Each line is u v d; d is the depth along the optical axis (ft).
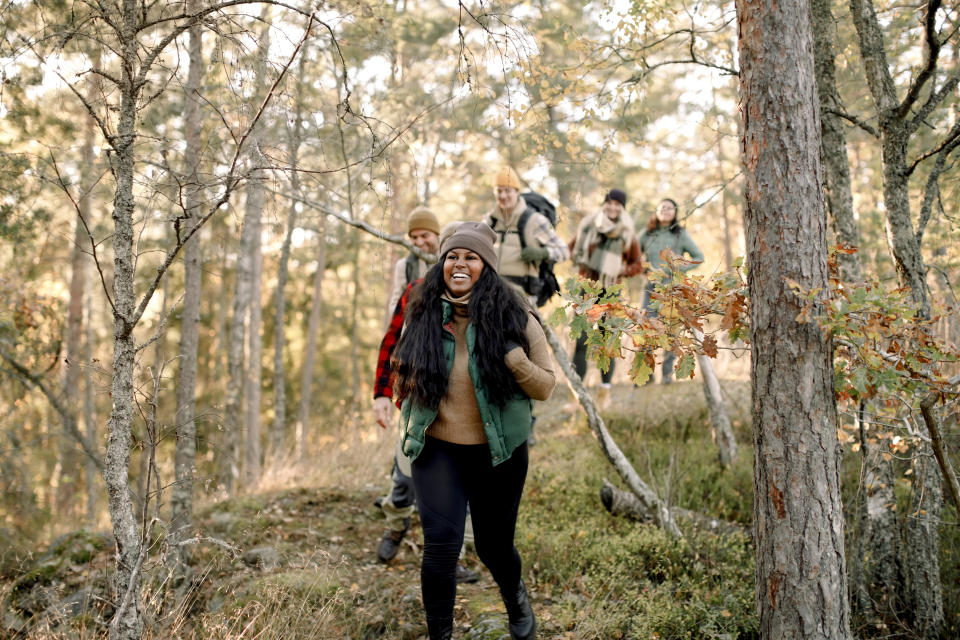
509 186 14.78
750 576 10.61
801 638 6.41
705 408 21.07
